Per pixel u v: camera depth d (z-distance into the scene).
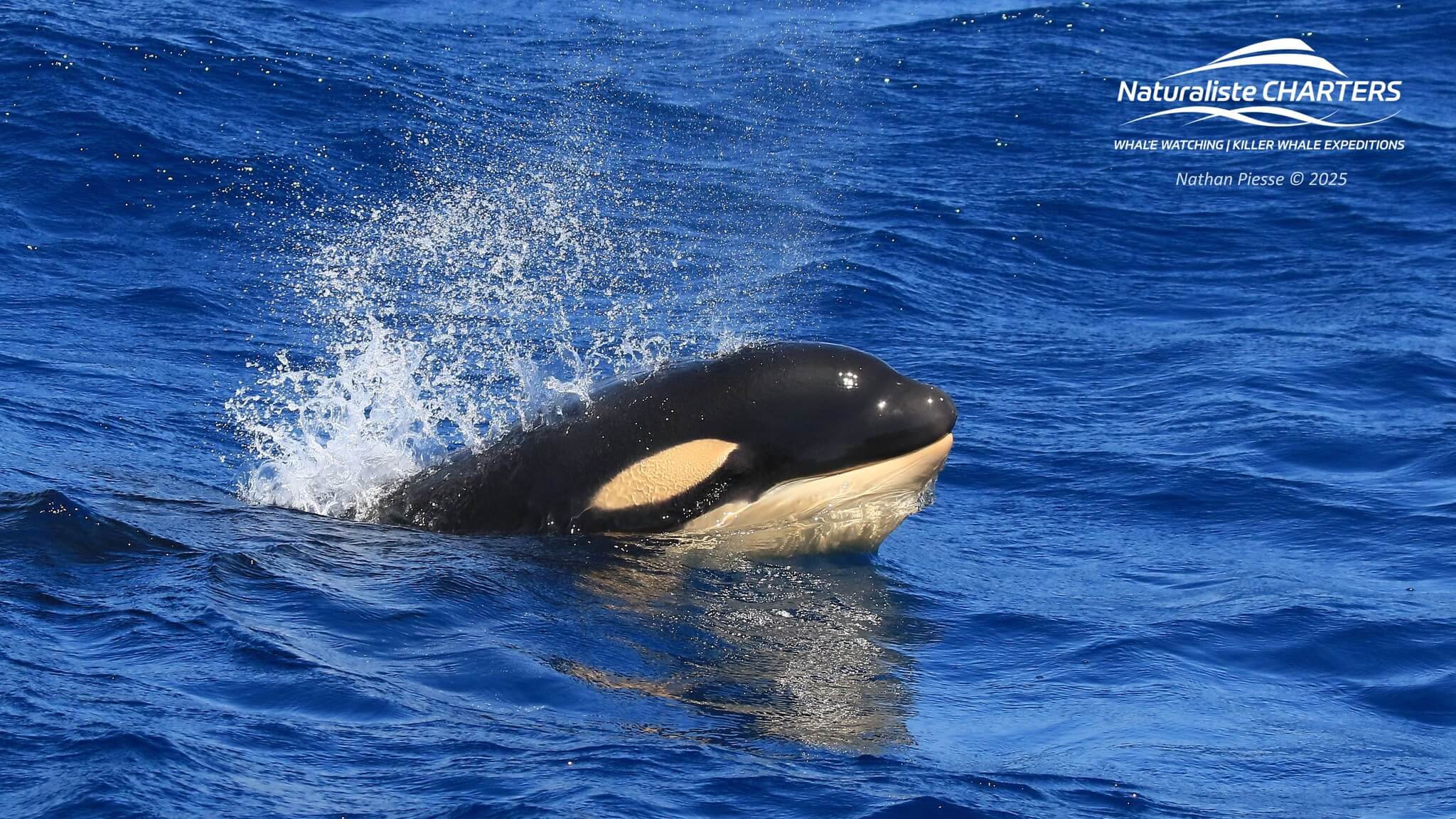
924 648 26.31
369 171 76.50
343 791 18.77
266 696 21.22
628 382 30.03
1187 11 134.12
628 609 26.41
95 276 58.00
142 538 27.28
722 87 103.75
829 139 92.31
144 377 44.88
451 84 96.19
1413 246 75.00
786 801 19.45
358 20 112.50
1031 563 32.25
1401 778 21.47
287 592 25.33
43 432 37.00
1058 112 101.19
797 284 62.62
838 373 28.91
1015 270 69.06
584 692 22.66
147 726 19.70
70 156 71.75
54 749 18.97
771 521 29.27
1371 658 26.67
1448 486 38.16
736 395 28.94
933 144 92.56
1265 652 26.84
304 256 63.47
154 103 81.19
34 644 22.17
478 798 18.78
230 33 97.25
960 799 19.83
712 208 75.62
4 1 94.56
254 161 74.75
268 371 46.88
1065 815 19.64
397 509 30.67
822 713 22.88
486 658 23.39
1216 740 22.75
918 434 28.58
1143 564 32.38
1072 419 45.41
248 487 33.12
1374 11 134.00
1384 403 47.72
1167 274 70.00
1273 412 45.41
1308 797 20.70
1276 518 35.84
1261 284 68.00
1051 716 23.50
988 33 123.44
